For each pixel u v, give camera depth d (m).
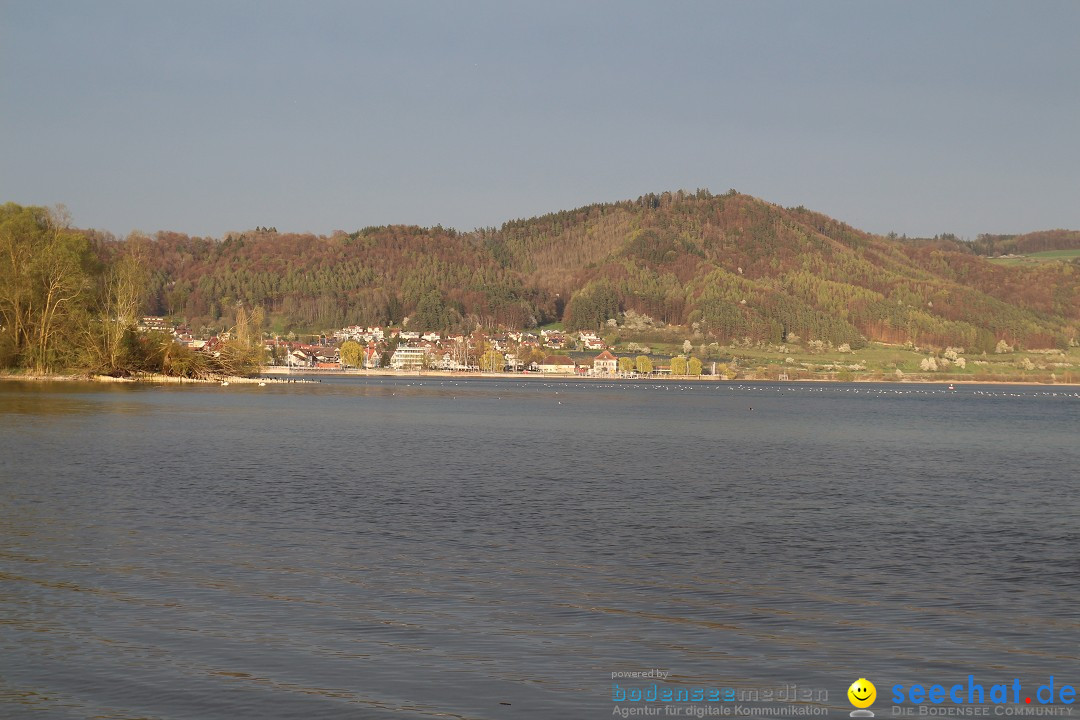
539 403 190.00
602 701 22.98
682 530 45.06
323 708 22.14
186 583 32.72
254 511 47.62
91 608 29.41
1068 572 36.81
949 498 57.78
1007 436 118.44
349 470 66.44
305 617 29.03
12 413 108.00
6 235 156.50
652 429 120.06
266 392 191.50
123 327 176.88
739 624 29.25
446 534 42.75
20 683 23.17
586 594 32.50
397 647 26.44
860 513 51.22
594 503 53.28
